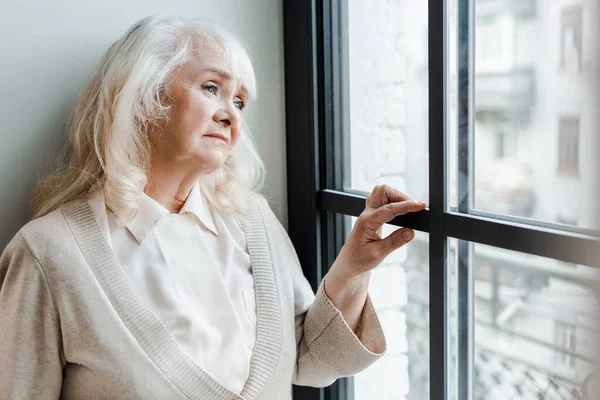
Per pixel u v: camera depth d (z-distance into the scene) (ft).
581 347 2.47
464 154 2.89
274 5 3.96
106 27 3.51
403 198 2.98
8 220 3.37
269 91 4.00
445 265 2.97
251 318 3.17
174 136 3.00
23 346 2.72
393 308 3.63
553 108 2.46
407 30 3.24
